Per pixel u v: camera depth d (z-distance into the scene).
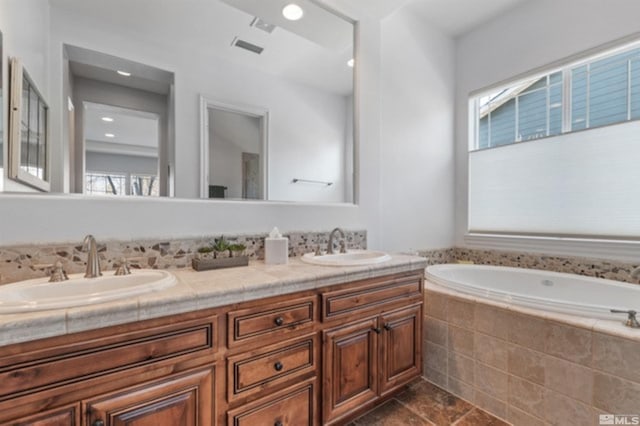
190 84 1.72
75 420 0.85
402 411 1.74
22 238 1.22
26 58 1.28
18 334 0.77
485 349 1.76
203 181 1.73
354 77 2.35
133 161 1.54
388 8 2.34
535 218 2.61
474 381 1.80
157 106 1.62
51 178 1.34
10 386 0.77
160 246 1.53
